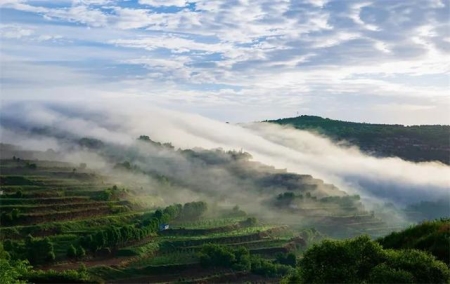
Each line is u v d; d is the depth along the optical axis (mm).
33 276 142875
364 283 45938
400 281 44344
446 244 53531
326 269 48844
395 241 61469
